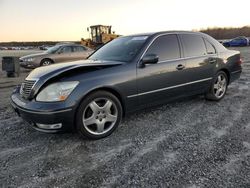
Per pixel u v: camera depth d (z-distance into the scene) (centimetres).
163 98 477
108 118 402
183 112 516
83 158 340
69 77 371
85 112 380
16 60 1173
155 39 470
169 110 529
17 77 1149
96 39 2911
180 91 503
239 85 781
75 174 303
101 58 475
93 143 384
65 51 1391
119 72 408
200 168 308
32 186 282
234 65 618
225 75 602
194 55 525
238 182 279
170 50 486
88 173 305
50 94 357
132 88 423
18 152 360
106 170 310
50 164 327
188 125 447
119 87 407
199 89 544
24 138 407
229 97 632
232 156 335
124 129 434
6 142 393
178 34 512
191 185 276
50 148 371
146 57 431
